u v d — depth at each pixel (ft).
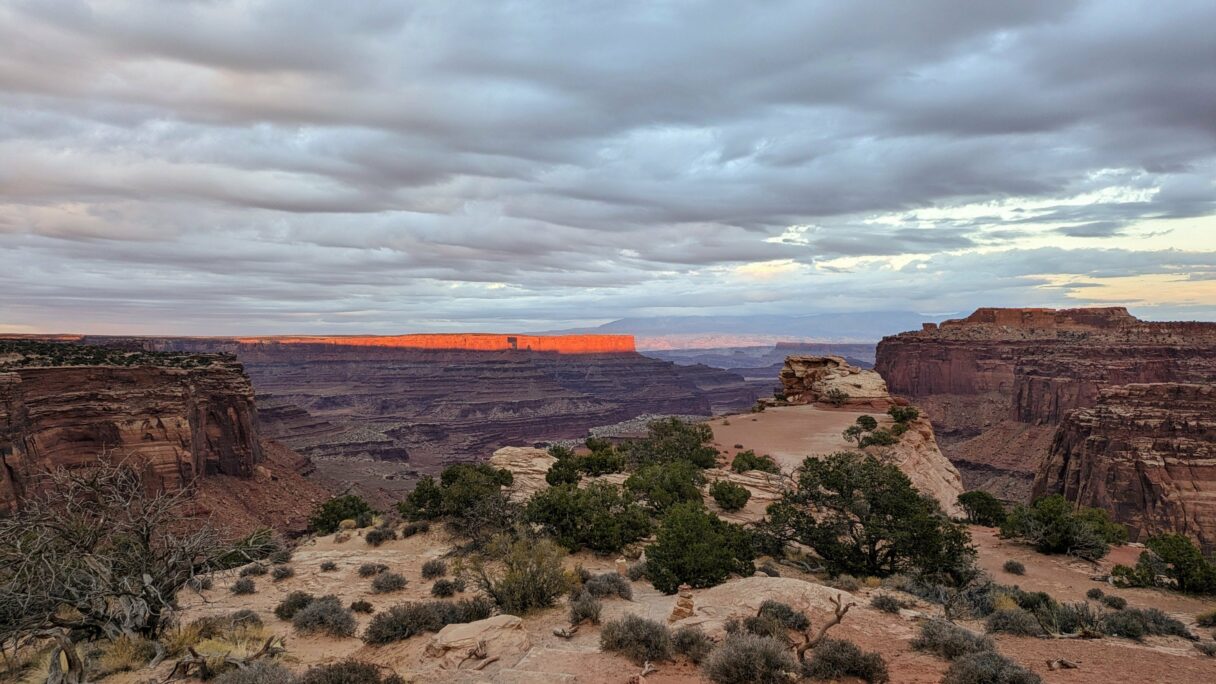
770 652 45.70
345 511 192.24
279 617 81.71
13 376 219.20
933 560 96.99
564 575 79.56
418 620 68.03
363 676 47.14
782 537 115.14
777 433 256.32
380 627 66.80
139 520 63.62
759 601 64.44
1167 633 66.23
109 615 62.44
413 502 153.38
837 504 108.99
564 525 116.47
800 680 44.91
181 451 264.11
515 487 177.78
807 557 115.34
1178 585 106.73
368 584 101.14
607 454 196.24
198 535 66.95
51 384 241.35
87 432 244.63
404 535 139.03
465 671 51.21
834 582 89.15
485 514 127.65
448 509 140.97
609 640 53.01
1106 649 55.88
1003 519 177.68
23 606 56.75
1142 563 113.70
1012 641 58.65
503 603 72.79
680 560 82.99
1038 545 137.08
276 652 59.93
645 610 70.03
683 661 50.55
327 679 46.24
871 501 104.99
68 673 49.52
